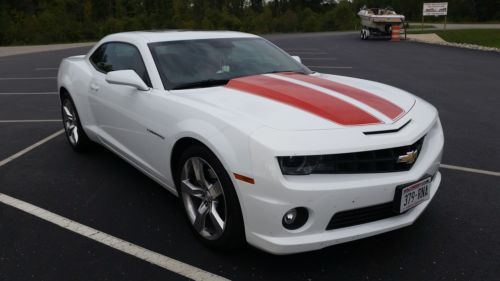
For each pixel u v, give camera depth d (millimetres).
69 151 5277
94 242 3166
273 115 2748
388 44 24109
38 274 2787
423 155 2916
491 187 4094
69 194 4000
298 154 2445
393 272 2760
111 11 58656
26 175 4484
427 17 71625
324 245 2557
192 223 3133
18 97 9109
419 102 3451
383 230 2693
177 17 61188
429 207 3674
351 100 3033
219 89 3391
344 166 2553
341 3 67562
